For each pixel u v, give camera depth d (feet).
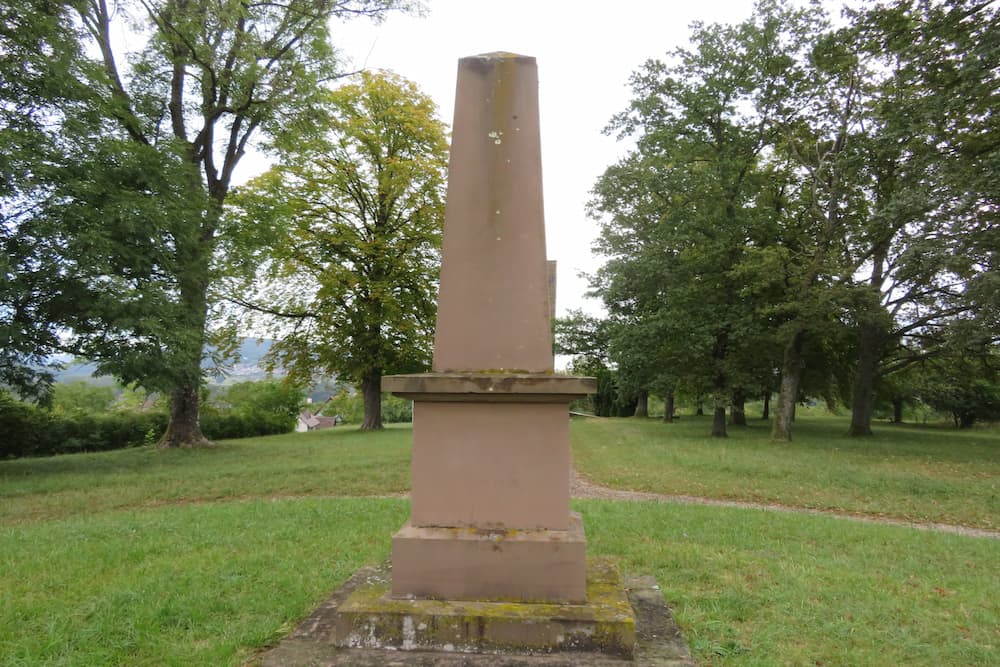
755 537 21.79
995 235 44.32
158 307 42.78
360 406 155.22
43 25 40.93
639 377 77.30
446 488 12.43
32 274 39.14
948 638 12.67
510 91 13.35
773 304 68.59
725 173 69.15
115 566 17.31
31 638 12.05
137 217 41.32
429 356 84.64
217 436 83.51
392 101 80.53
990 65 40.24
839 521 25.53
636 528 22.61
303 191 78.02
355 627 11.32
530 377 12.01
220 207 57.31
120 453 55.62
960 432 96.48
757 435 78.59
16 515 28.84
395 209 83.20
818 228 67.15
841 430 89.56
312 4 57.16
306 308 81.87
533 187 13.12
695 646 11.80
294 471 39.91
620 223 94.68
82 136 41.42
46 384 44.78
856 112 61.52
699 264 71.77
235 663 11.08
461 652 11.03
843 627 12.96
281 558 17.92
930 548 21.18
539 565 11.75
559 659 10.73
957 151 47.19
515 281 12.92
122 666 11.03
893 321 67.92
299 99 57.41
